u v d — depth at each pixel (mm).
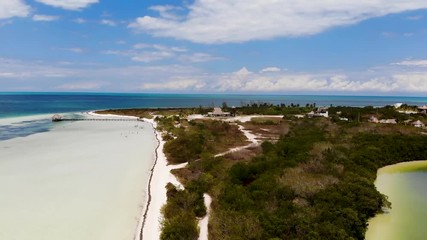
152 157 59562
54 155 59625
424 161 56406
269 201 33000
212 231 29203
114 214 34000
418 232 30781
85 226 31203
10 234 29391
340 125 82312
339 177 40250
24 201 36938
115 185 42906
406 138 62250
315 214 29531
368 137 62812
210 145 64250
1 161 54469
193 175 45938
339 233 26156
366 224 30891
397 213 34906
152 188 41188
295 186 35469
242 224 28031
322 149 52312
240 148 63500
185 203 33875
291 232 26969
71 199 37781
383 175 48438
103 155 60375
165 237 27016
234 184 39188
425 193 41062
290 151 53531
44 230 30266
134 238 29125
